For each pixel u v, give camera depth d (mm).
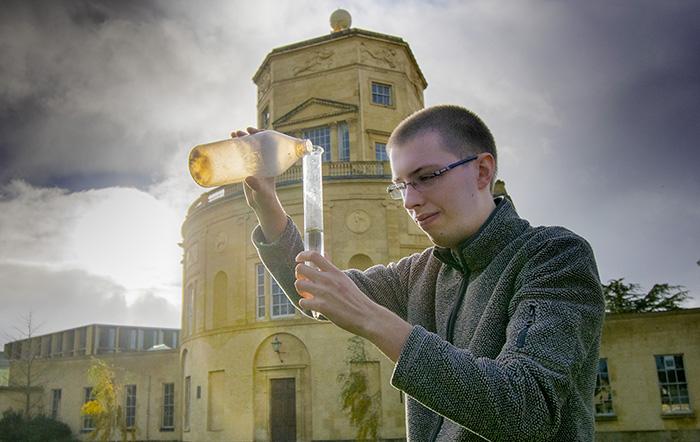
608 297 41000
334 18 36688
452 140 1877
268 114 36250
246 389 29062
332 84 34500
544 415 1392
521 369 1438
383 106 34250
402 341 1435
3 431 41031
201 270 32625
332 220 28672
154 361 40562
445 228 1894
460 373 1379
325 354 27828
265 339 29172
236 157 2197
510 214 1931
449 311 2002
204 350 31578
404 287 2379
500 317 1755
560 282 1637
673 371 26828
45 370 44781
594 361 1687
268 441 28062
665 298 39844
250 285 30141
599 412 27328
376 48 35125
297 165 28938
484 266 1905
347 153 33375
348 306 1474
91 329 51094
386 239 28531
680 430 26094
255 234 2318
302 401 27781
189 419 32656
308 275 1525
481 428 1381
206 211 32875
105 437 35031
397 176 1949
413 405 1957
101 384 35812
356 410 25359
